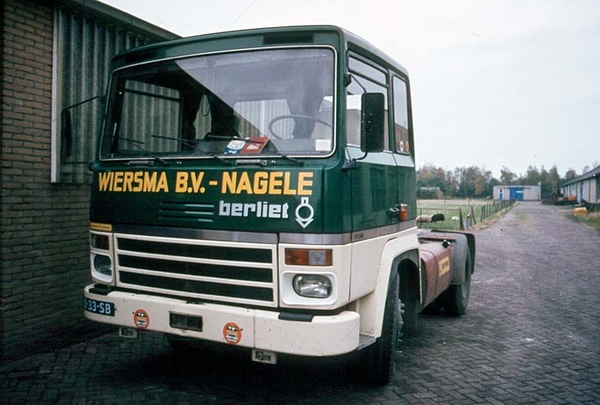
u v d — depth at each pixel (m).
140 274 4.29
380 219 4.46
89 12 6.12
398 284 4.88
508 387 4.89
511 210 54.97
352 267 3.89
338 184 3.72
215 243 3.90
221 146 4.14
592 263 14.19
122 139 4.61
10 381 4.75
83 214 6.18
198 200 4.00
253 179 3.83
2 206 5.26
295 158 3.80
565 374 5.27
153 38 7.25
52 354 5.54
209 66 4.32
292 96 3.99
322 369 5.21
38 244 5.64
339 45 3.92
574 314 7.97
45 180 5.71
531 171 114.56
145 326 4.14
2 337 5.25
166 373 5.01
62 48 5.91
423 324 7.28
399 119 5.20
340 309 3.92
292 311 3.76
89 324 6.27
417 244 5.34
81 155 6.19
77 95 6.13
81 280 6.16
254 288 3.83
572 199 71.12
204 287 4.00
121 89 4.71
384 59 4.81
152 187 4.21
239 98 4.17
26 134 5.50
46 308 5.73
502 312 8.09
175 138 4.31
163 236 4.13
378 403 4.42
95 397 4.41
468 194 102.31
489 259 15.06
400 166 5.02
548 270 12.81
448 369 5.36
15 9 5.36
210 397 4.46
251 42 4.19
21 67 5.44
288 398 4.48
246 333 3.75
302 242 3.67
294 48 4.05
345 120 3.86
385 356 4.64
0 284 5.26
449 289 7.55
